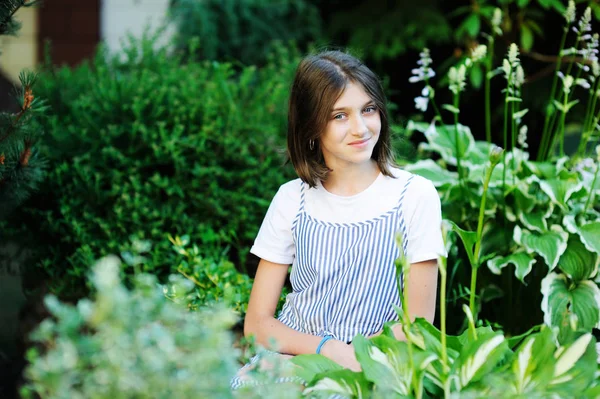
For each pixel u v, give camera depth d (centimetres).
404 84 461
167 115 291
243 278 234
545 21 419
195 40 357
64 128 296
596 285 218
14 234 288
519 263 220
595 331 228
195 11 436
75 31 468
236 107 306
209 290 222
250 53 448
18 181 210
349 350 172
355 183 186
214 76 330
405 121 420
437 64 455
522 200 230
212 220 284
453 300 227
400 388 143
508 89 227
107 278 113
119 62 347
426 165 255
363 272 180
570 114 400
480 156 256
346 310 181
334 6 478
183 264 231
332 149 181
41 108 207
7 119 206
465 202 241
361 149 178
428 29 417
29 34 466
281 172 301
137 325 116
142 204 269
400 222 180
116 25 471
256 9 450
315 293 184
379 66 452
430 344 152
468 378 142
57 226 270
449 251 232
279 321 186
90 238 268
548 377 139
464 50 435
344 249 181
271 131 304
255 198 284
